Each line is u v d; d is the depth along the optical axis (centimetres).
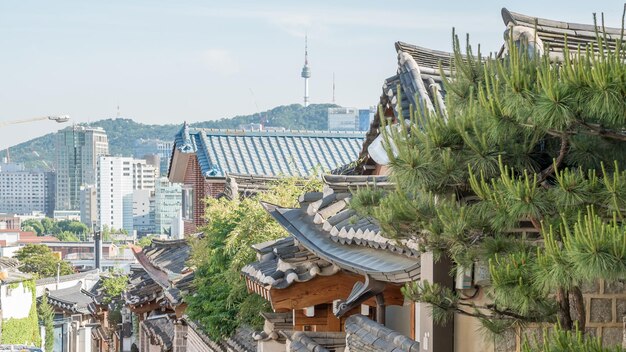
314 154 4569
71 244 18950
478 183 866
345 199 1647
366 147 2123
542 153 886
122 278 6844
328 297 1728
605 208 783
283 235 2247
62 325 8562
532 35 1274
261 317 2280
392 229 924
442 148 874
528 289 788
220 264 2406
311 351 1628
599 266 686
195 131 4556
